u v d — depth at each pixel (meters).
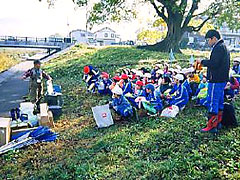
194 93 5.13
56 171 3.21
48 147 3.88
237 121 4.04
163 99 4.96
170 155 3.23
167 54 13.35
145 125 4.27
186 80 5.07
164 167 2.94
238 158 3.02
